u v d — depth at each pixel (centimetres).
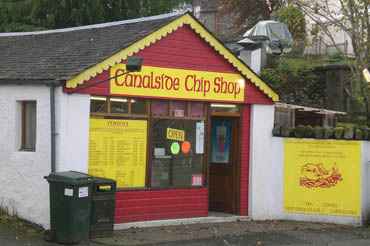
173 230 1299
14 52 1479
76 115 1207
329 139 1488
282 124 1720
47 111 1212
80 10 2522
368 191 1479
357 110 2075
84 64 1228
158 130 1355
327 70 2273
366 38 2041
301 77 2294
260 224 1438
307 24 2519
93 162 1248
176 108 1385
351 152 1471
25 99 1259
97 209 1148
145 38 1296
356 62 2059
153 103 1343
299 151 1512
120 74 1228
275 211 1531
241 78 1482
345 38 2584
